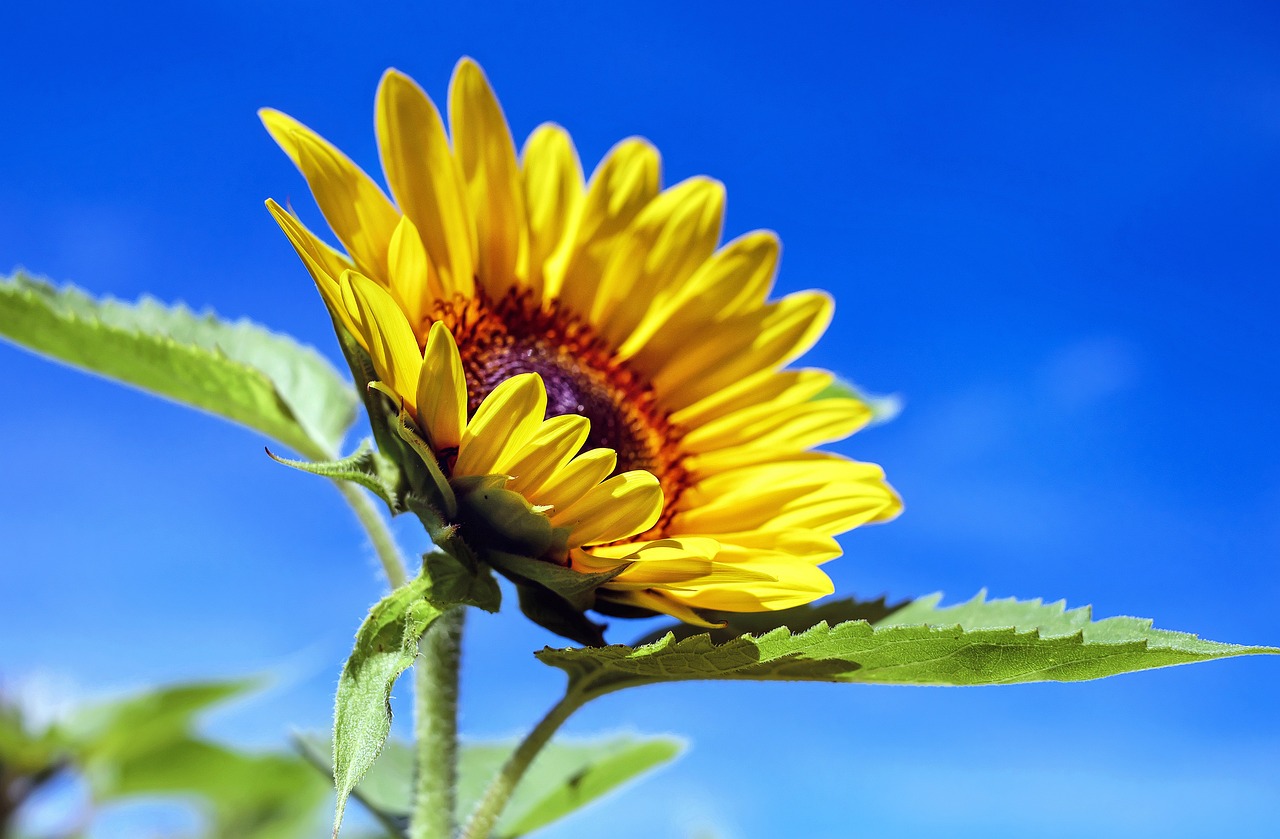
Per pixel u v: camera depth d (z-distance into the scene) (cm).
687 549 42
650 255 50
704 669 41
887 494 47
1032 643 39
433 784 46
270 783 68
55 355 49
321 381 53
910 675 41
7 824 63
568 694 45
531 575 41
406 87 45
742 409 50
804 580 43
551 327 50
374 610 40
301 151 43
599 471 41
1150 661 39
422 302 46
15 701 64
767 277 51
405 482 42
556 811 52
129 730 65
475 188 47
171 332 53
